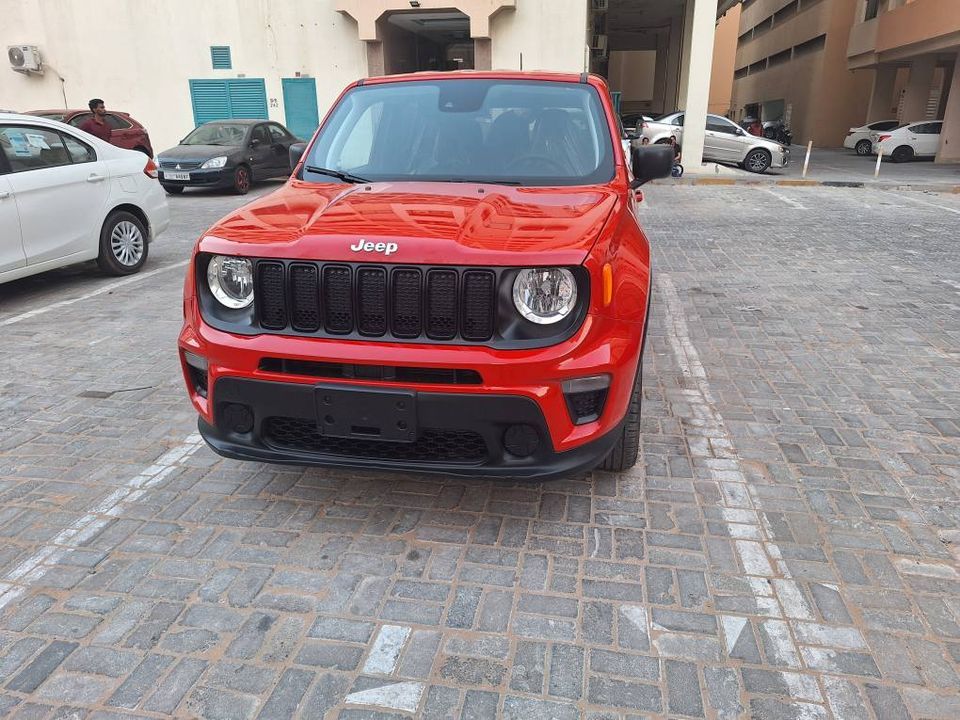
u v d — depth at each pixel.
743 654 2.30
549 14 17.78
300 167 3.75
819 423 4.01
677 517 3.08
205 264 2.74
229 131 15.21
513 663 2.27
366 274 2.50
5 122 6.26
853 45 31.83
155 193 7.86
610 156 3.54
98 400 4.33
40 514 3.11
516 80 3.98
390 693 2.15
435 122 3.76
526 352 2.47
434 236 2.54
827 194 14.95
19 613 2.49
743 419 4.07
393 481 3.38
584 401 2.65
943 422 4.02
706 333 5.64
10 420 4.04
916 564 2.76
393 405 2.51
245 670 2.24
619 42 39.34
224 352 2.65
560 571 2.72
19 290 7.00
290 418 2.69
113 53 18.53
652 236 10.13
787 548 2.86
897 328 5.75
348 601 2.56
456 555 2.82
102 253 7.21
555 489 3.30
